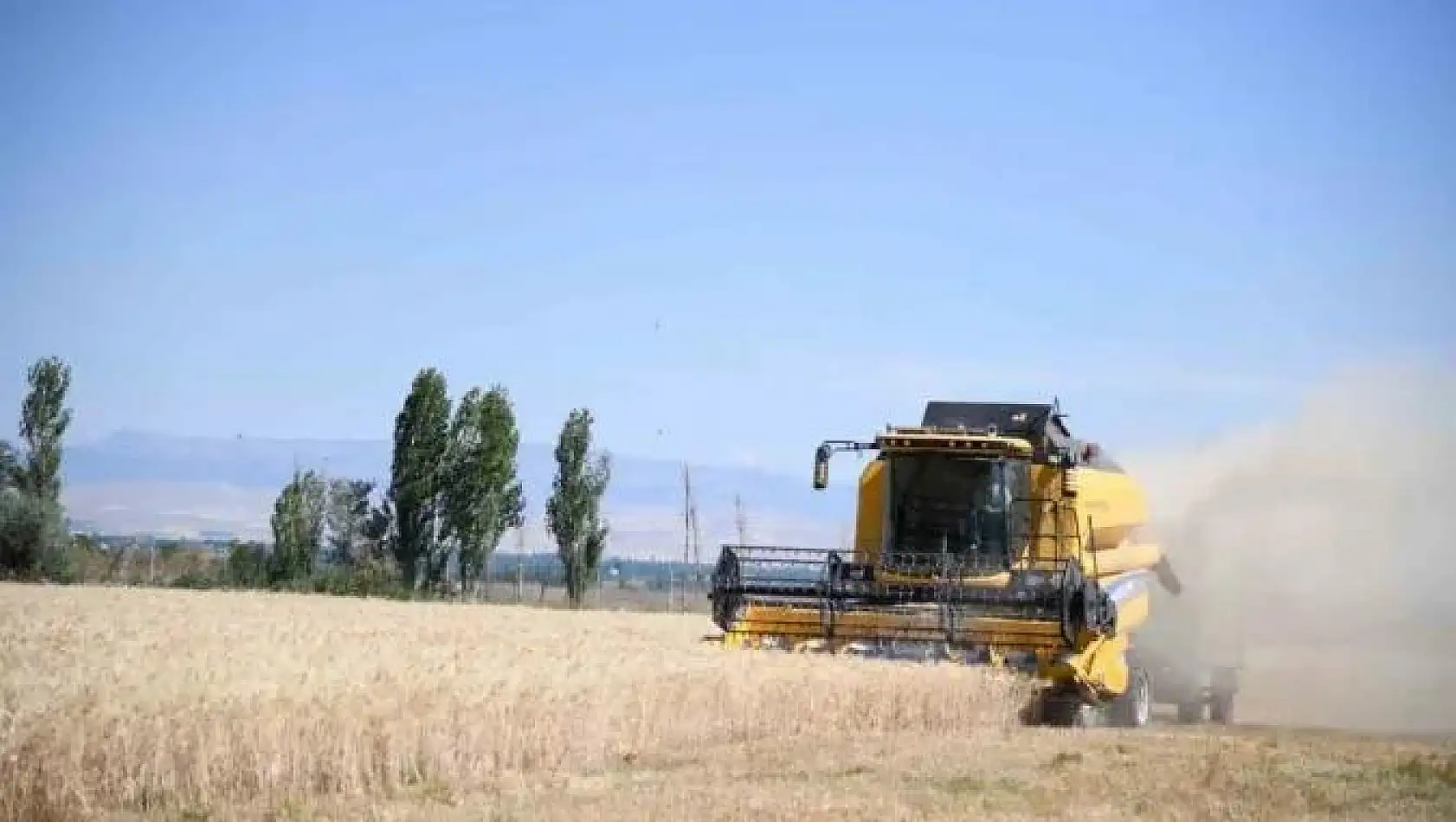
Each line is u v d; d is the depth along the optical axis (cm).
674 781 1714
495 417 6938
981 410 2909
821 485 2791
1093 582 2589
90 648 2139
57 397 6381
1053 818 1519
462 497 6894
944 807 1556
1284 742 2319
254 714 1623
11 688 1628
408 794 1636
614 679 2067
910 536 2781
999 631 2566
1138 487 3144
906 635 2611
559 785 1684
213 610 3588
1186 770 1878
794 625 2661
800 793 1606
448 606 4856
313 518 7188
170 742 1553
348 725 1689
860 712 2336
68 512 6619
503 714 1852
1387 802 1705
